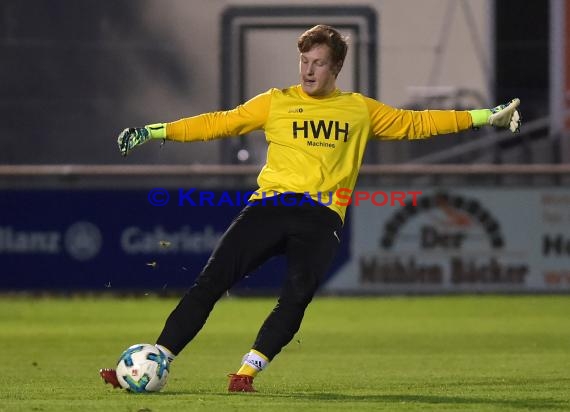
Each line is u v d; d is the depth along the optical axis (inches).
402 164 2925.7
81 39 2982.3
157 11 2987.2
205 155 2881.4
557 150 2933.1
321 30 1090.1
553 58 2989.7
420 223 2795.3
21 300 2778.1
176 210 2755.9
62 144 2965.1
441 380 1359.5
